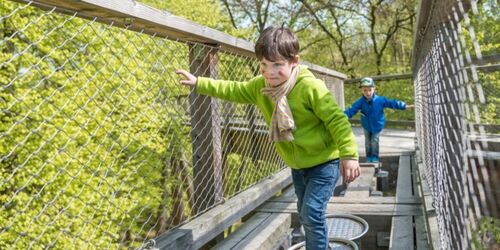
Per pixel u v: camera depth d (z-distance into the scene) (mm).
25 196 5121
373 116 5793
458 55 1220
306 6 17578
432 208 2785
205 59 2732
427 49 2592
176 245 2229
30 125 5172
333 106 1949
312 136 2031
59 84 4812
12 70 5301
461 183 1314
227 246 2650
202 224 2471
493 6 1166
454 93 1434
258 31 17703
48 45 4562
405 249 2531
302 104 1991
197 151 2836
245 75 3473
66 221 4750
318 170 2094
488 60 1231
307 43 19391
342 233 2779
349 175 1891
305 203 2084
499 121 1240
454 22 1299
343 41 19594
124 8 1826
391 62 19141
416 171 4738
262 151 3818
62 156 4820
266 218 3238
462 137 1213
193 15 12438
